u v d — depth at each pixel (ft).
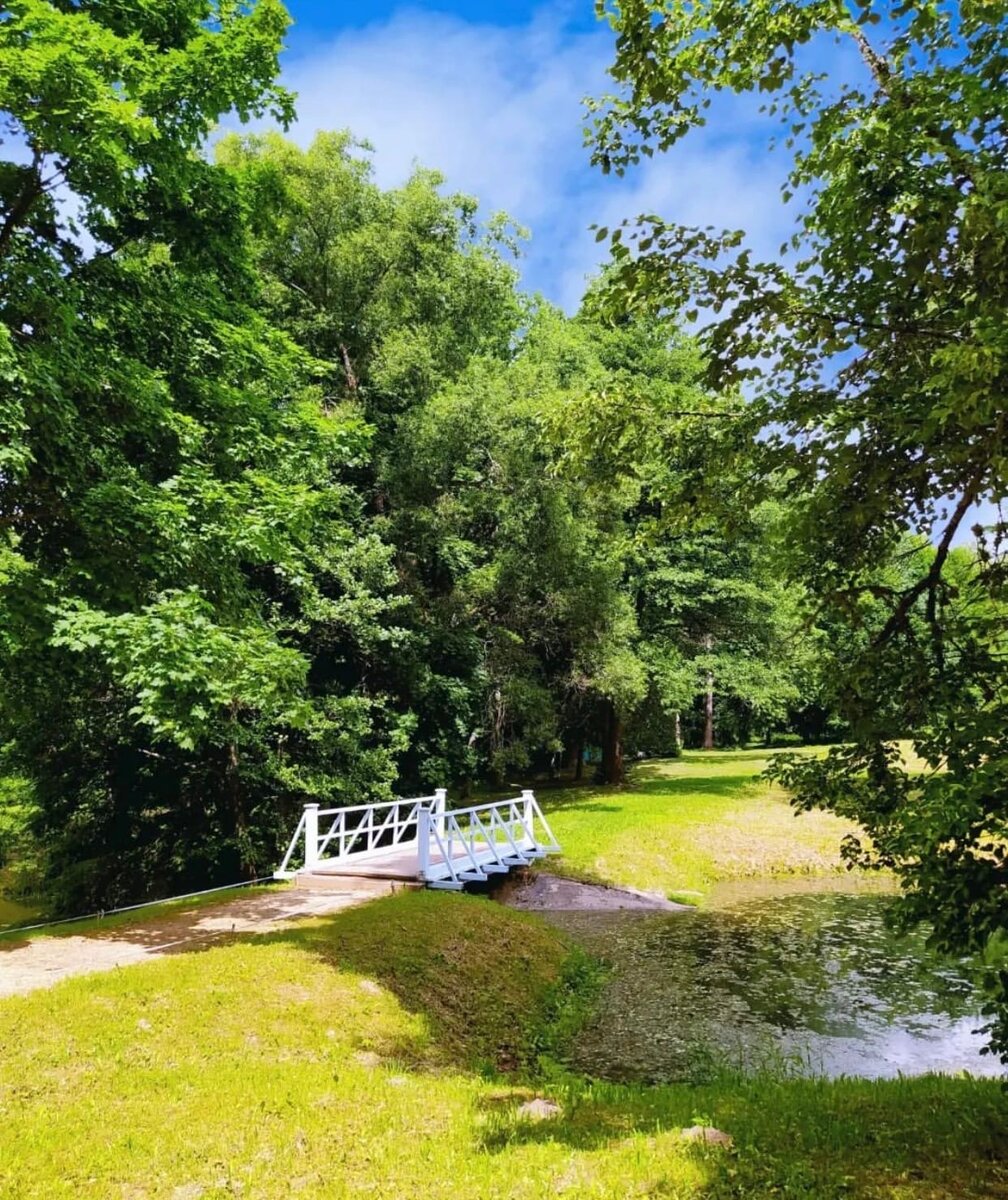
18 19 24.31
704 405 19.33
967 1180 12.34
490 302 75.00
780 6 14.37
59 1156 14.64
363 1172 14.10
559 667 78.54
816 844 62.13
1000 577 16.65
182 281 36.14
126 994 22.88
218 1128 16.01
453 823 44.50
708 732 135.85
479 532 71.26
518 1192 13.00
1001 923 12.28
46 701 47.44
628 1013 32.19
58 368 27.07
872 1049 27.99
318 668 66.95
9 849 68.33
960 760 13.10
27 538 32.60
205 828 58.59
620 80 16.06
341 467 65.98
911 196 13.89
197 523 31.78
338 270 66.85
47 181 29.07
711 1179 12.92
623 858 57.52
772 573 19.12
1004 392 11.70
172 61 28.45
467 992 29.84
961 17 13.42
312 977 26.30
